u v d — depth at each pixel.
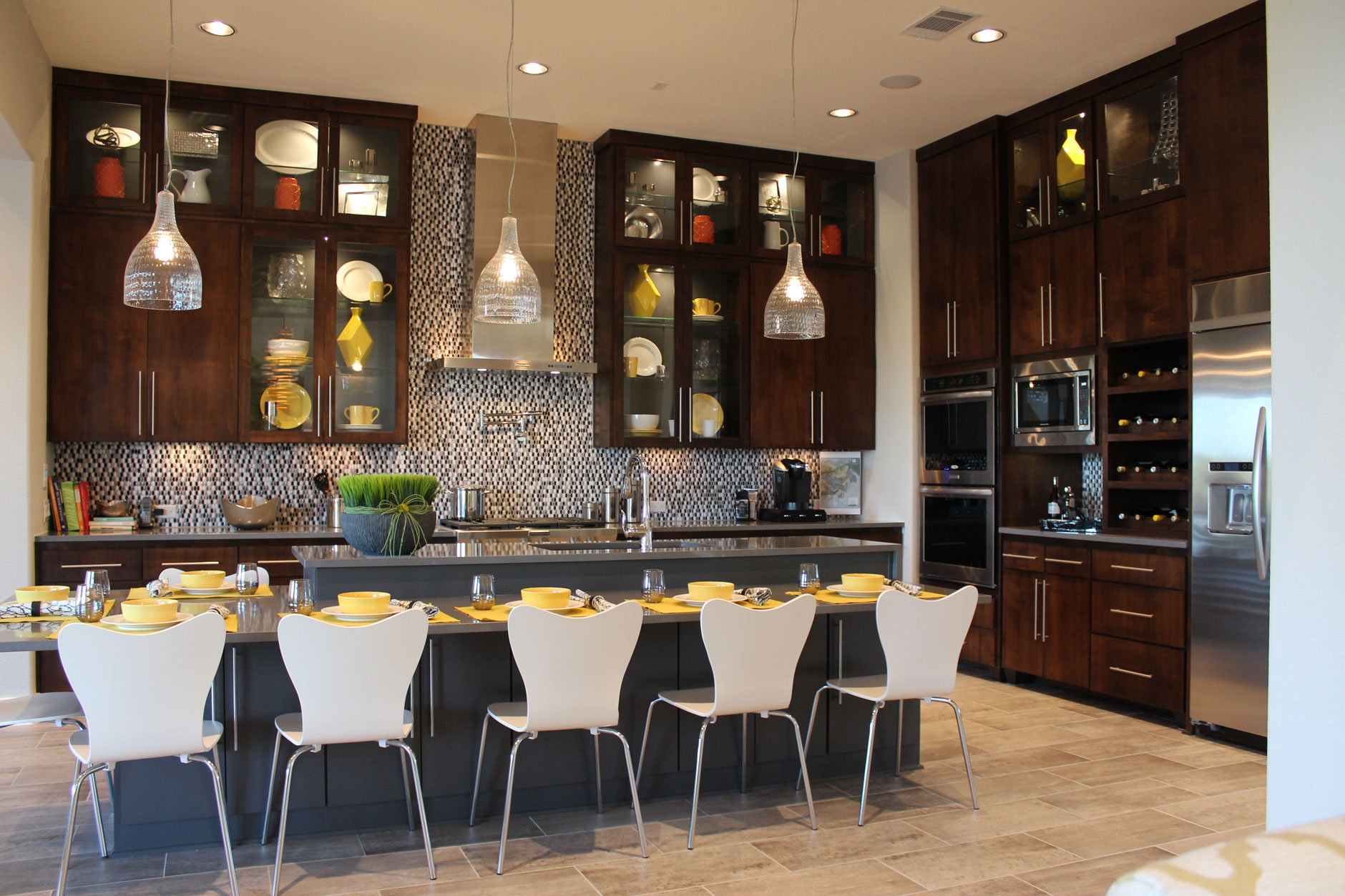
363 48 4.79
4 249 4.70
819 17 4.43
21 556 4.71
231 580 3.84
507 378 6.24
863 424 6.75
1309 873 1.09
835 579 4.40
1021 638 5.62
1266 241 4.27
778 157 6.48
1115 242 5.17
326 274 5.48
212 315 5.32
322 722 2.77
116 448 5.48
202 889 2.82
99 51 4.85
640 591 3.91
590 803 3.63
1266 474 4.19
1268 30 2.54
